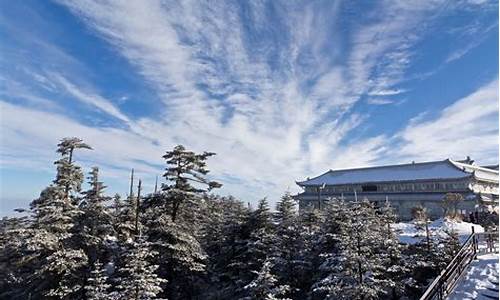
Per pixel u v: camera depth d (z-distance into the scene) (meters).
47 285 21.83
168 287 23.36
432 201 52.75
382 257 19.14
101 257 25.95
